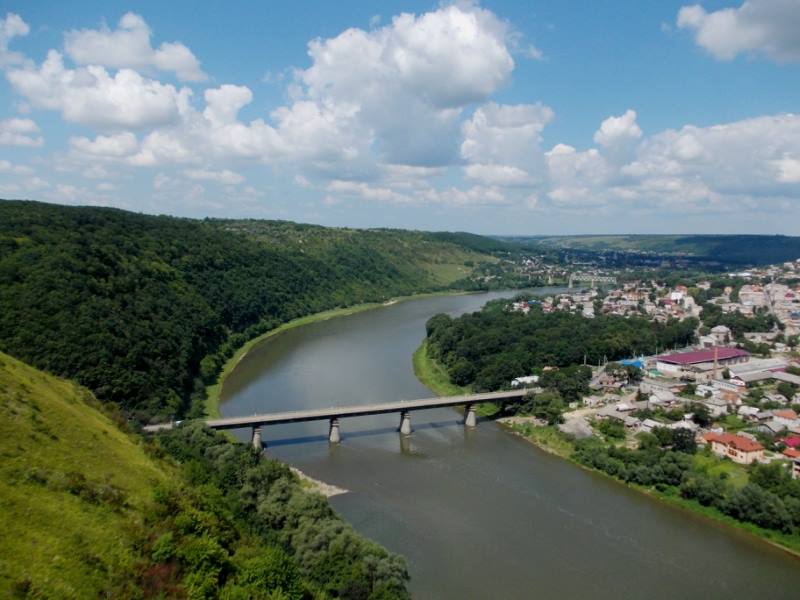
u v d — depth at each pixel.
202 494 89.25
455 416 190.62
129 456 90.81
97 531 64.62
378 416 189.12
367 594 80.88
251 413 185.12
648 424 163.50
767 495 117.00
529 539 111.31
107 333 183.75
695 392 199.00
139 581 61.47
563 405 188.00
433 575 98.62
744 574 101.19
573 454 152.50
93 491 70.94
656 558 105.56
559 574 99.94
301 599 70.38
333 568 84.06
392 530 113.69
